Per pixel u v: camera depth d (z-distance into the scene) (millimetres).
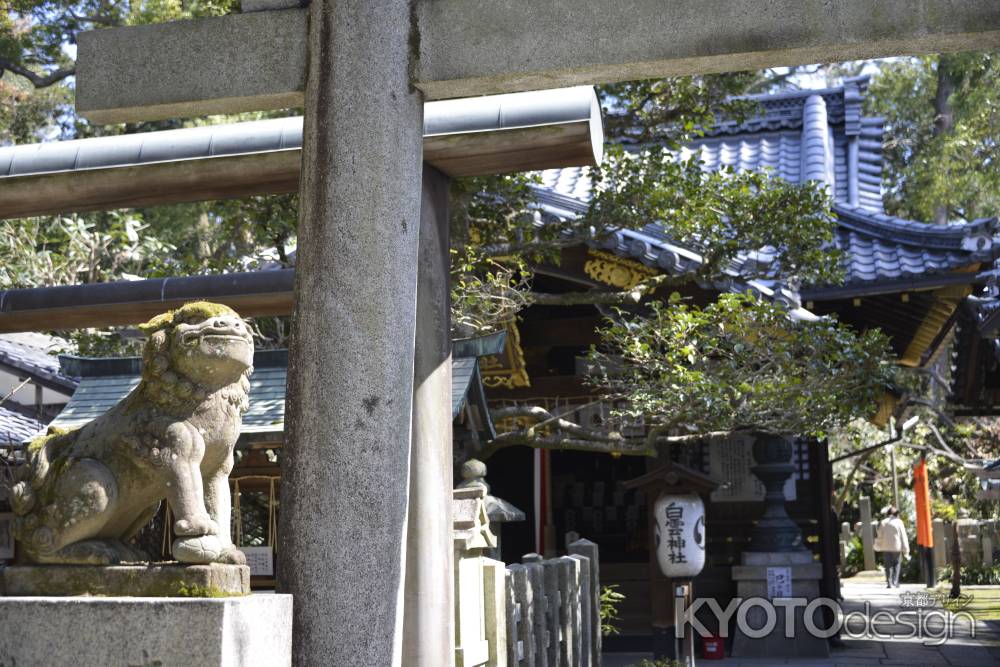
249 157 4922
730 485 11297
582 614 6953
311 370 3262
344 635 3125
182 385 3094
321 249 3320
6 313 5746
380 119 3385
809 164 13539
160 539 6922
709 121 9156
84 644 2793
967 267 9727
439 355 4301
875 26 3252
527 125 4270
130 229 12297
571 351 12648
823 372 8008
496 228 9047
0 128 15742
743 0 3334
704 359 8117
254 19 3572
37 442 3217
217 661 2703
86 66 3662
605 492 14141
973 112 19656
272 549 6734
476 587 4945
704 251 8891
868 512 21266
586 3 3398
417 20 3475
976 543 18609
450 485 4258
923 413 20016
